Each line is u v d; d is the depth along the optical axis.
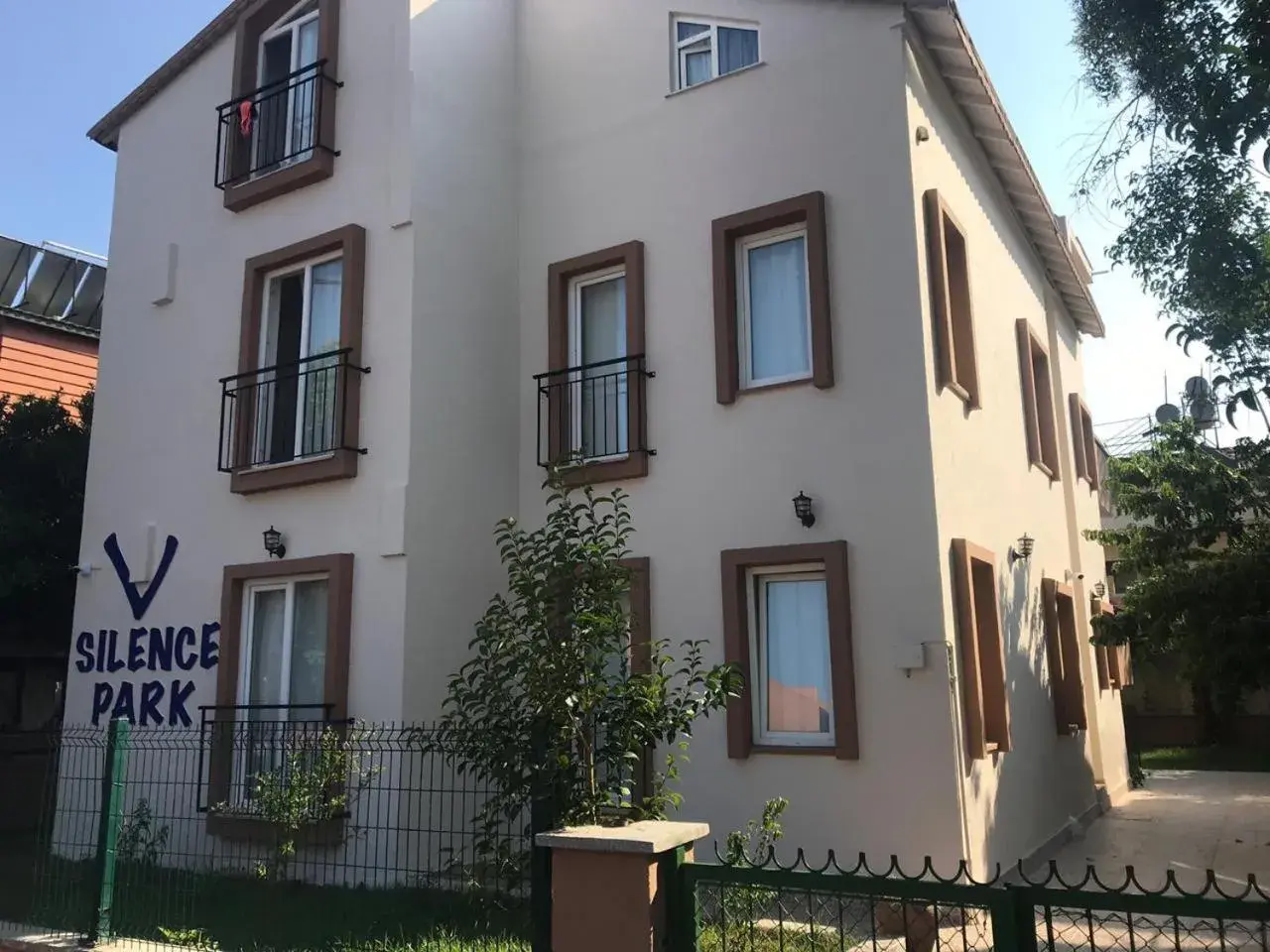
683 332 9.32
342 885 7.11
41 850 8.98
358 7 10.27
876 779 7.78
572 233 10.19
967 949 5.33
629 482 9.34
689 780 8.53
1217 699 10.81
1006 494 10.30
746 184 9.20
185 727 9.80
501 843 5.23
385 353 9.34
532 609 5.21
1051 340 13.62
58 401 13.71
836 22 8.98
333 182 10.07
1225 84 7.10
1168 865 9.30
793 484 8.52
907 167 8.45
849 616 8.07
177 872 7.97
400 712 8.59
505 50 10.82
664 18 10.02
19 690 13.77
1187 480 11.25
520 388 10.23
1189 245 7.70
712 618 8.70
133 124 12.08
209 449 10.43
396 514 8.95
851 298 8.53
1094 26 7.61
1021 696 9.82
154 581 10.51
